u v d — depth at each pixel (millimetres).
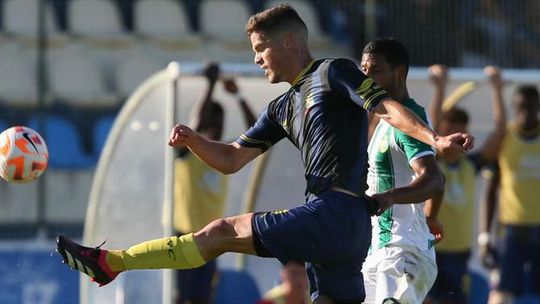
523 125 33562
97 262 16500
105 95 53938
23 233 45281
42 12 51781
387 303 18594
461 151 14930
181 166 31891
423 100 33000
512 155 33625
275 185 35438
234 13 57469
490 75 31734
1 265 42094
